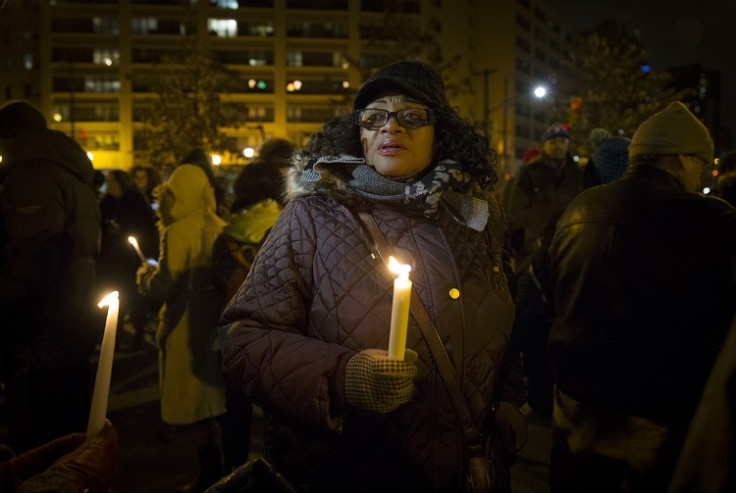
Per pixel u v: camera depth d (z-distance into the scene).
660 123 2.21
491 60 69.06
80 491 1.03
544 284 2.38
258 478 1.54
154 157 31.52
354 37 54.56
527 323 2.50
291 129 54.09
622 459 2.06
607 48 21.00
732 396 0.93
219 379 3.28
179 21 53.22
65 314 2.82
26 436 2.76
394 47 21.89
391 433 1.48
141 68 53.09
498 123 67.81
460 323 1.52
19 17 56.56
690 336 1.96
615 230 2.09
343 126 1.72
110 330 1.13
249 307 1.52
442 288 1.52
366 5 54.84
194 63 30.12
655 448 2.01
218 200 4.48
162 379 3.31
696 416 0.97
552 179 5.30
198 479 3.27
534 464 3.73
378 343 1.46
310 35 54.31
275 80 54.00
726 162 4.27
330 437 1.50
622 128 20.41
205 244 3.32
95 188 3.20
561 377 2.18
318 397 1.34
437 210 1.63
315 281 1.55
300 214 1.62
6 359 2.72
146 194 7.98
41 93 56.03
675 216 2.02
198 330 3.26
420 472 1.48
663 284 1.99
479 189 1.76
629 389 2.01
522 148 72.56
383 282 1.50
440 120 1.72
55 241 2.69
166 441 3.69
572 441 2.18
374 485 1.48
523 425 1.73
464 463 1.51
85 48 53.31
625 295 2.03
